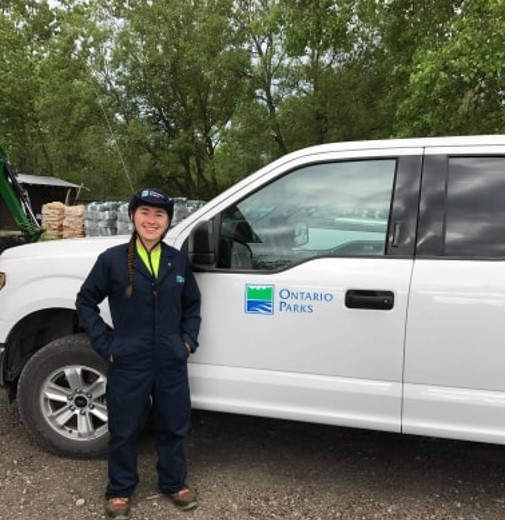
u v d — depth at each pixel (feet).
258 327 10.68
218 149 106.22
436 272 9.75
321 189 10.77
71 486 11.04
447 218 9.97
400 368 9.95
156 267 9.95
